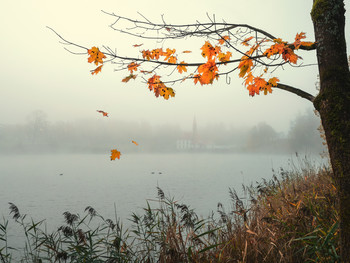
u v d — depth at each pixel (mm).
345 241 1642
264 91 1748
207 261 2855
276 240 2988
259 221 3748
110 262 3166
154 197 13039
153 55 1826
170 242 3217
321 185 5082
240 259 2867
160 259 3102
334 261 2336
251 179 19312
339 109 1634
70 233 3650
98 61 1563
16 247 6023
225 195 12688
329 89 1686
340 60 1692
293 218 3387
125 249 3514
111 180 21219
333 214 3191
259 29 1840
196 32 1827
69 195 14242
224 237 3643
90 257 3375
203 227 4410
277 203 4652
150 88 1736
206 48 1638
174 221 3701
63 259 3387
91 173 27859
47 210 10617
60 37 1477
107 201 12273
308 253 2637
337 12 1691
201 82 1646
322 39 1727
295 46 1486
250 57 1476
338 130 1639
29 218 9305
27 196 14086
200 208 9703
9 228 7875
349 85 1671
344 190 1625
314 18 1785
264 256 2896
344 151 1607
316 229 2770
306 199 3852
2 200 13008
